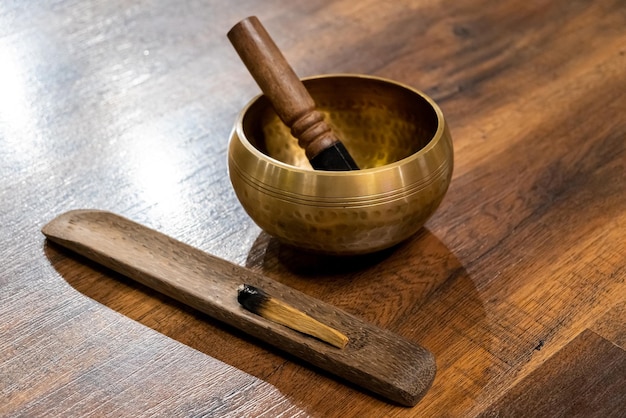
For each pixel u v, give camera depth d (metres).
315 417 0.71
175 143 0.93
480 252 0.81
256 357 0.74
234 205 0.86
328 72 1.02
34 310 0.78
